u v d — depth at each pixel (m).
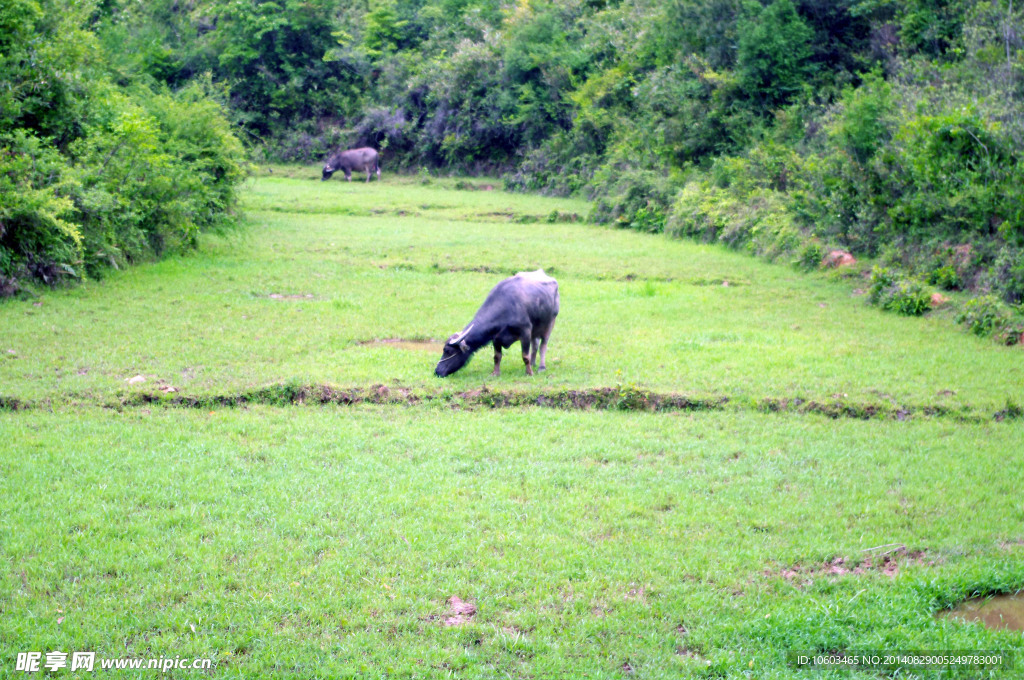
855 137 18.98
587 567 6.04
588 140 35.31
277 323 12.94
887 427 9.10
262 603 5.50
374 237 22.27
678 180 26.89
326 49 46.94
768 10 27.42
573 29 40.28
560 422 9.06
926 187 16.94
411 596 5.64
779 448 8.41
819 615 5.44
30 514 6.55
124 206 16.23
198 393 9.50
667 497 7.24
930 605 5.66
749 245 20.84
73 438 8.19
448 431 8.73
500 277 17.28
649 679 4.89
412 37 48.59
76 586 5.61
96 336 11.80
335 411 9.35
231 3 45.22
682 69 30.59
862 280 16.91
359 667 4.93
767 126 27.38
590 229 26.22
